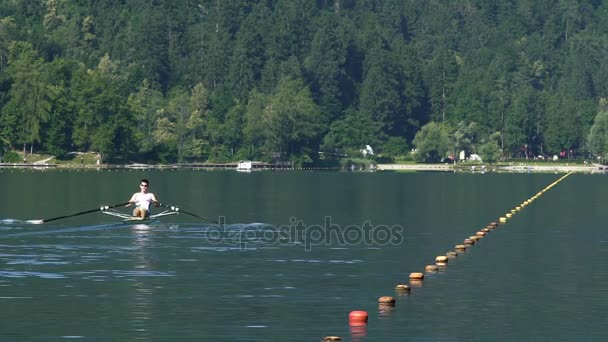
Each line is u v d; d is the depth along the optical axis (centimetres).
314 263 7281
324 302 5588
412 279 6469
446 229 10406
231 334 4756
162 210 13412
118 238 8794
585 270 6969
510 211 13725
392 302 5541
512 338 4709
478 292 5969
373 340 4653
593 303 5597
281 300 5641
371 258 7638
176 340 4628
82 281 6253
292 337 4703
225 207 13988
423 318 5144
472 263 7381
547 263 7381
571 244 8869
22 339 4612
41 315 5150
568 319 5138
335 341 4575
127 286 6075
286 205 14700
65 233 9188
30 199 15538
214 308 5381
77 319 5056
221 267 6981
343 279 6469
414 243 8850
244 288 6056
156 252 7806
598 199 17775
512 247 8581
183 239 8825
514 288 6119
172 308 5372
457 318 5153
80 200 15375
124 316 5144
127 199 15762
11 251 7750
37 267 6844
